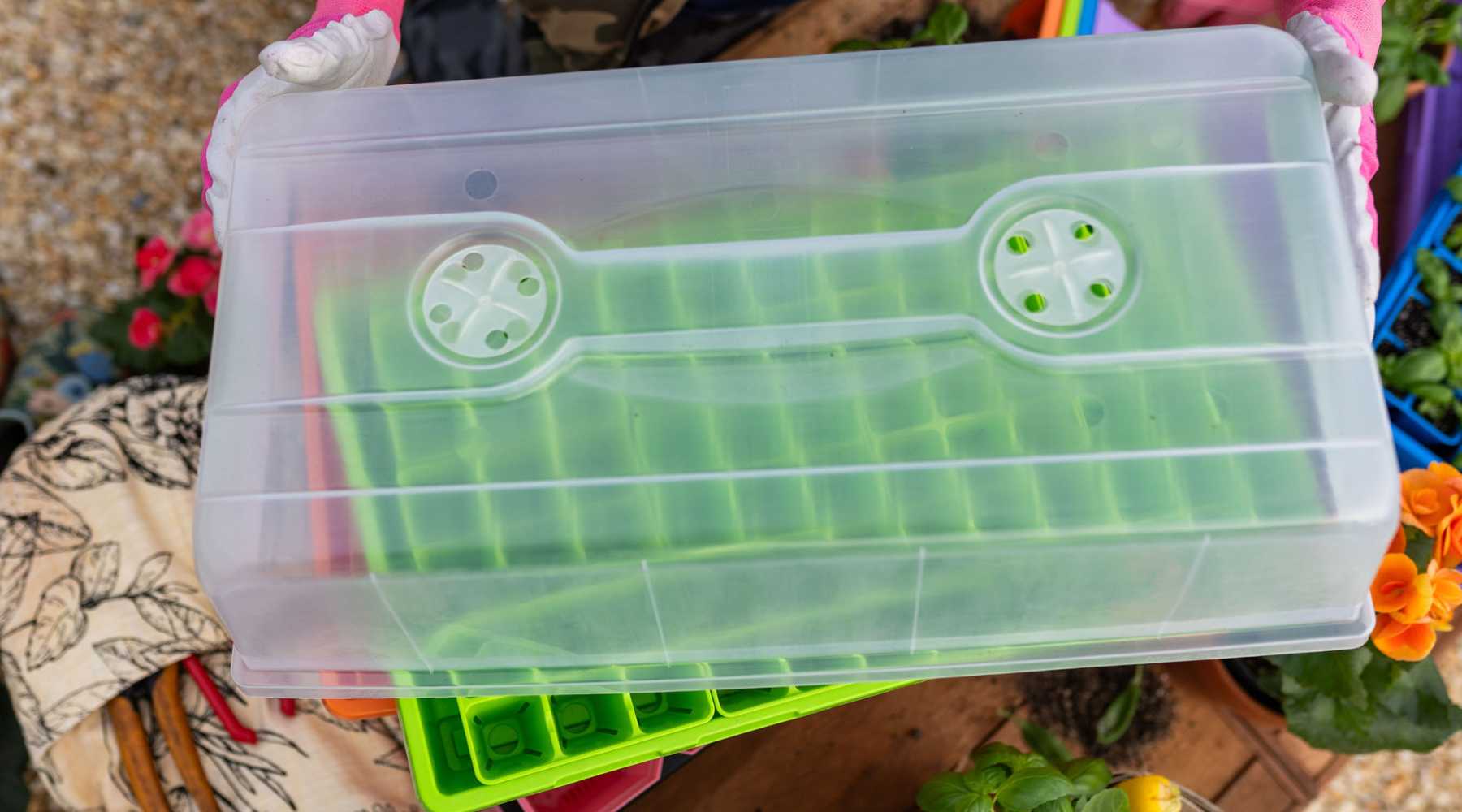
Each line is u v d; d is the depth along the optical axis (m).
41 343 1.43
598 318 0.61
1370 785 1.38
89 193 1.66
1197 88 0.63
